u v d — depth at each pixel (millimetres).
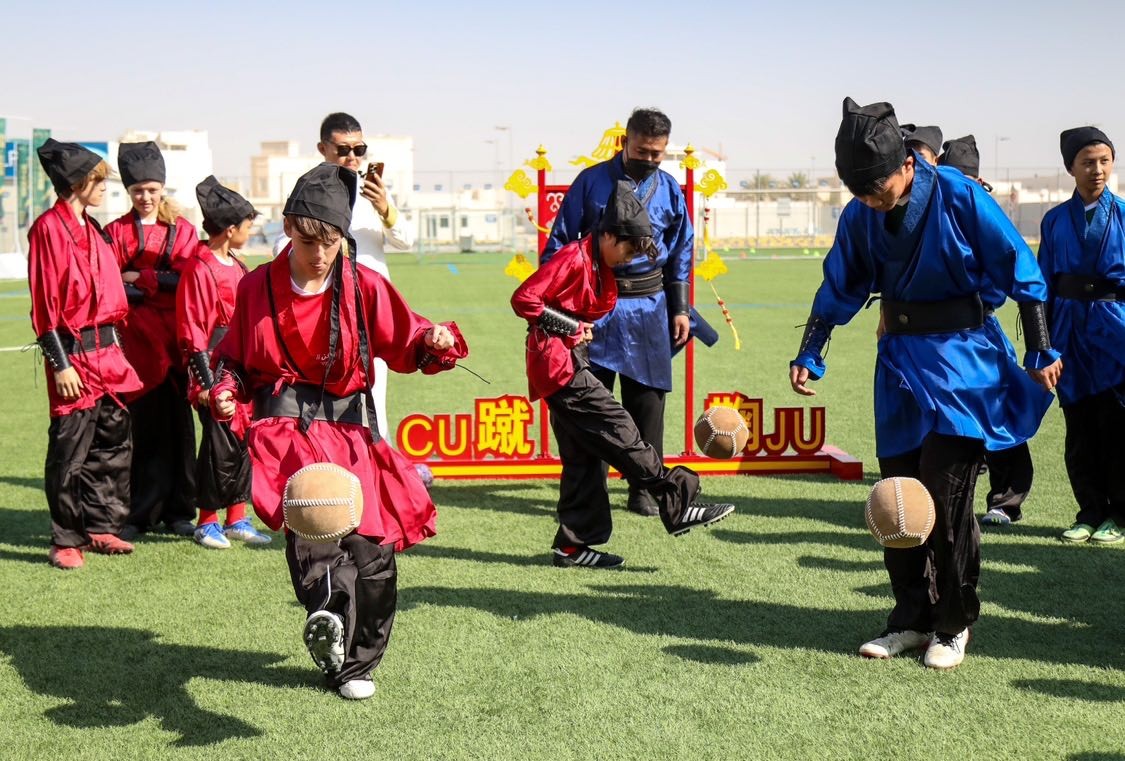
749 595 5449
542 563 6043
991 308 4703
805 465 8125
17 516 7105
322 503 3641
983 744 3807
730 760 3703
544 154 7984
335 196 3873
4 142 37562
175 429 6723
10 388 12758
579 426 5629
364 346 4086
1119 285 6246
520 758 3725
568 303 5605
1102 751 3750
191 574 5852
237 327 4117
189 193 69500
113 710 4133
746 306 22906
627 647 4742
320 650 3672
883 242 4531
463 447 8133
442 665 4547
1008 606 5258
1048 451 8906
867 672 4453
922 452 4535
